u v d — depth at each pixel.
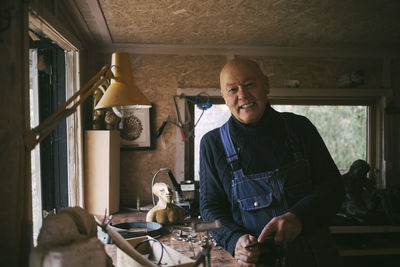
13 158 1.02
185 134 3.07
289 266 1.27
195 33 2.70
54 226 0.81
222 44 3.04
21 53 1.10
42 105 2.17
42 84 2.17
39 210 2.09
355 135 3.42
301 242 1.30
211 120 3.21
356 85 3.23
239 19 2.37
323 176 1.35
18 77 1.06
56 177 2.31
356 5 2.13
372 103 3.39
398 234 2.91
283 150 1.36
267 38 2.86
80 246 0.78
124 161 3.04
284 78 3.20
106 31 2.60
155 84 3.07
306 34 2.75
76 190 2.43
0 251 0.98
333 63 3.25
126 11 2.18
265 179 1.35
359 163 2.88
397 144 3.33
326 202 1.24
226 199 1.50
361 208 2.73
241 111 1.33
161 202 2.22
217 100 3.21
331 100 3.38
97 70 2.98
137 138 3.02
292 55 3.20
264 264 1.26
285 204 1.33
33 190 2.09
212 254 1.61
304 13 2.26
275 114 1.40
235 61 1.35
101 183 2.54
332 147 3.42
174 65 3.08
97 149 2.56
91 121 2.80
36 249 0.78
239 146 1.40
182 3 2.05
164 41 2.93
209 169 1.47
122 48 3.00
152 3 2.05
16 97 1.05
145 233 1.86
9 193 1.00
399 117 3.33
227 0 2.02
